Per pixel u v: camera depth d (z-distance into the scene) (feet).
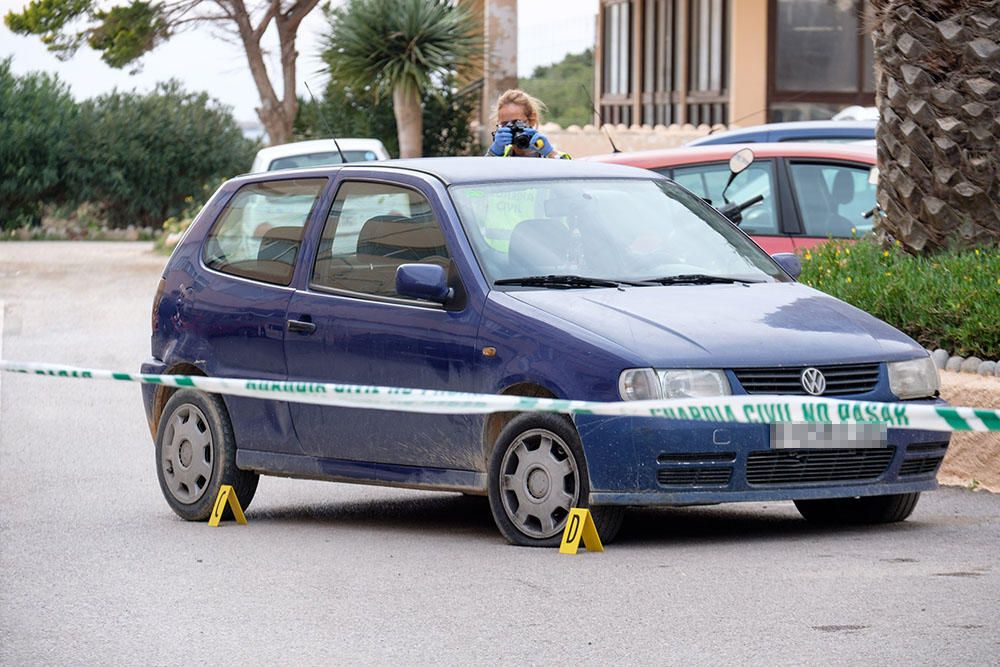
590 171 74.95
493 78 271.28
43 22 340.80
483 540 68.08
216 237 79.30
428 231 69.97
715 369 62.03
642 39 298.35
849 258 93.91
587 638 50.31
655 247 71.51
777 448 62.08
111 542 70.03
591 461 62.34
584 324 63.93
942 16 93.81
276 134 323.78
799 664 46.52
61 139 347.15
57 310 186.29
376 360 69.67
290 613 55.26
